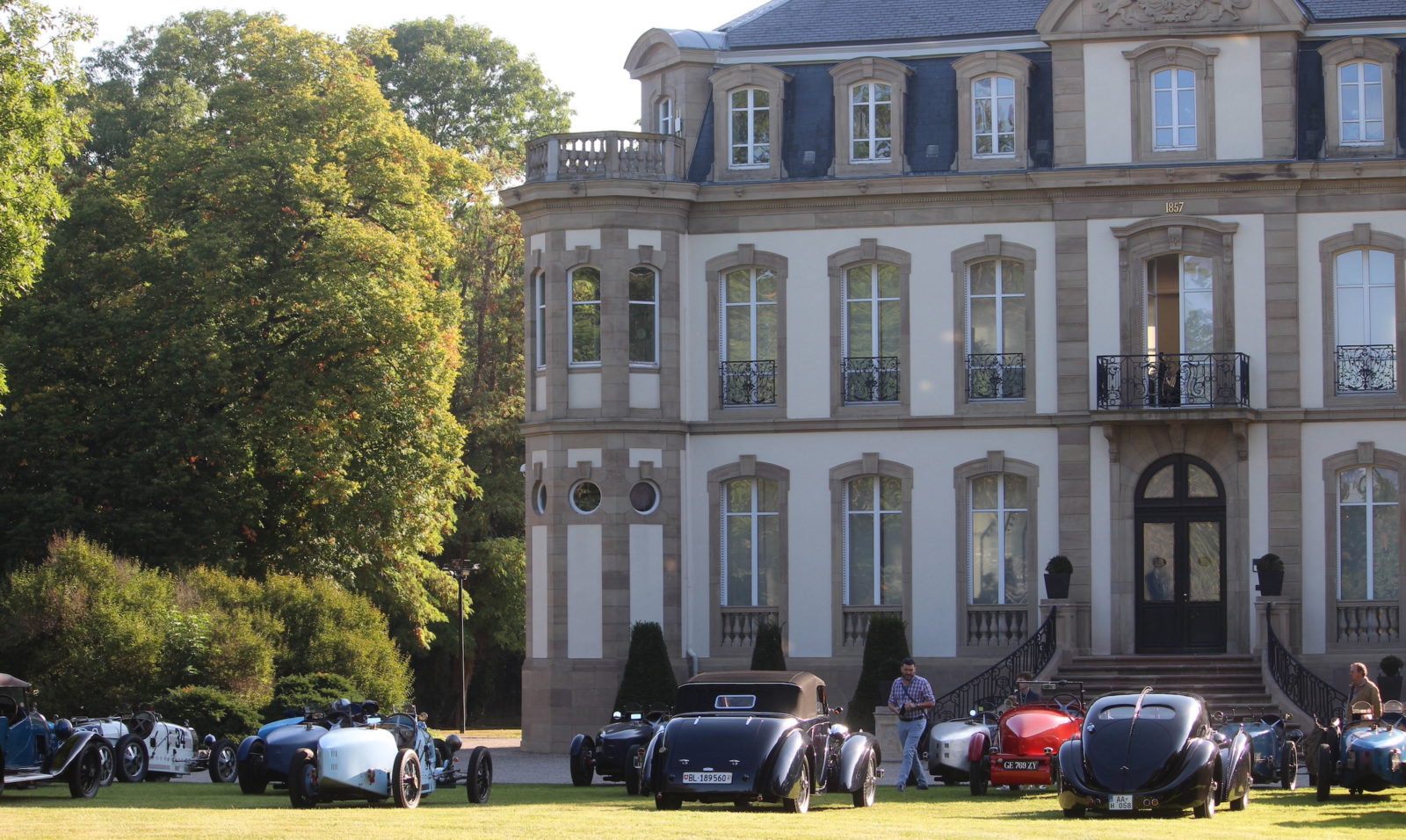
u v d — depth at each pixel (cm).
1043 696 3166
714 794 2211
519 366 6359
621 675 3919
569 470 3972
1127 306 3884
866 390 3984
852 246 3997
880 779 3077
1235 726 2383
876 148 4022
